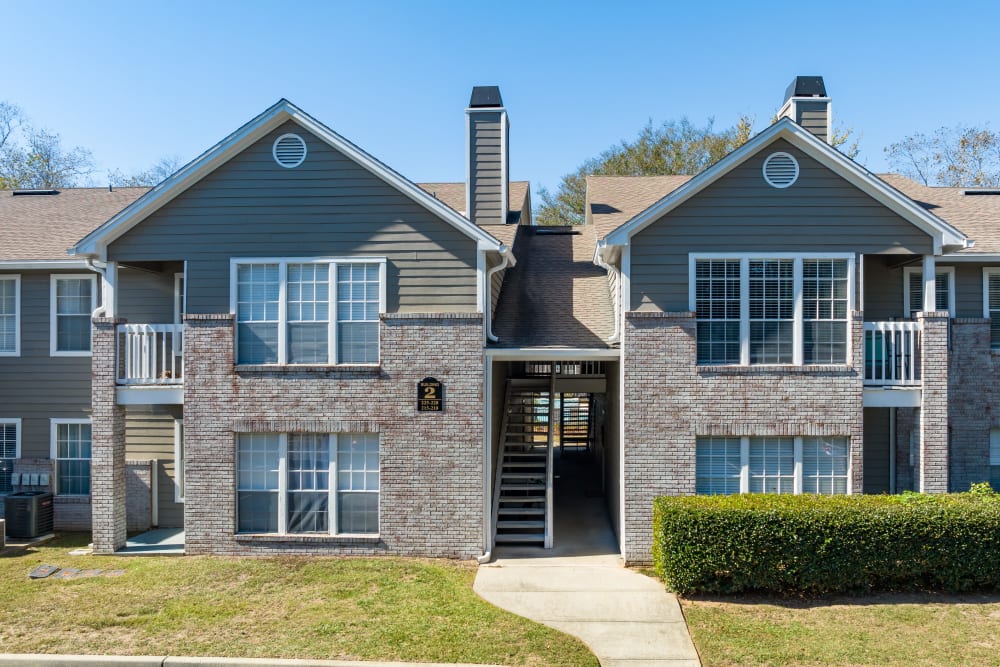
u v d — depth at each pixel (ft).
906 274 47.06
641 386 40.60
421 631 30.60
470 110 57.41
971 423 46.19
